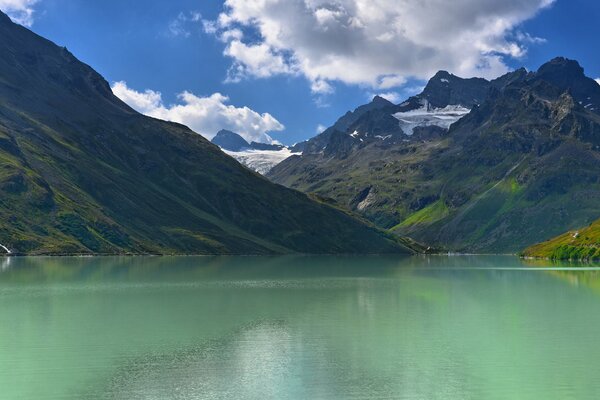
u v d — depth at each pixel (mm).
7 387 54062
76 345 70250
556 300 116188
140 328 81312
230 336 76312
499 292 132500
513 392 53375
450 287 145750
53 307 99750
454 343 72625
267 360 63812
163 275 175125
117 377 57188
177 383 55406
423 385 55188
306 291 132750
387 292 131625
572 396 52312
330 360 64000
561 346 71000
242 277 174250
